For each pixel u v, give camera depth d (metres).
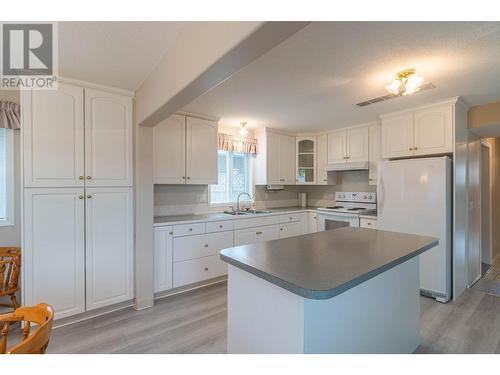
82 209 2.30
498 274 3.69
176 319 2.40
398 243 1.81
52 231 2.17
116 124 2.47
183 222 2.96
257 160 4.34
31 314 1.11
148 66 2.06
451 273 2.81
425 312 2.53
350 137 4.03
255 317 1.38
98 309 2.46
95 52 1.83
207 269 3.17
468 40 1.66
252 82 2.35
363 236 2.05
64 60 1.94
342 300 1.30
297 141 4.55
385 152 3.31
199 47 1.41
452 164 2.82
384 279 1.60
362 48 1.77
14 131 2.57
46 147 2.14
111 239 2.46
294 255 1.51
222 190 4.11
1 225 2.52
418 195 2.88
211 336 2.13
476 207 3.49
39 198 2.12
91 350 1.94
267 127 4.13
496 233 4.58
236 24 1.12
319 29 1.54
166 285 2.84
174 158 3.13
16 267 2.25
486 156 4.14
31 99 2.09
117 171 2.49
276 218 3.91
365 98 2.76
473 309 2.60
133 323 2.32
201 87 1.59
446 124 2.79
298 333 1.15
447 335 2.13
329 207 4.42
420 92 2.58
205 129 3.41
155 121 2.43
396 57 1.89
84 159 2.31
